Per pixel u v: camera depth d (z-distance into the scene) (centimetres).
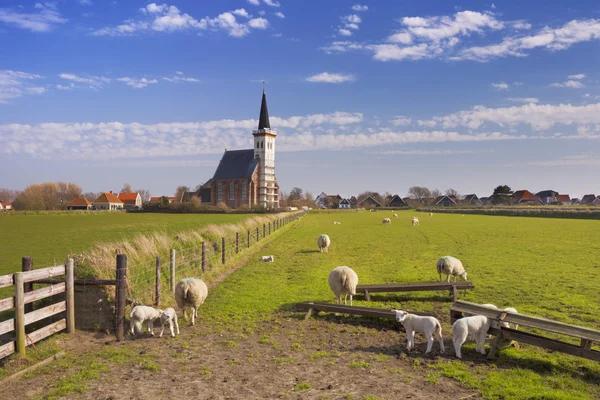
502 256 2416
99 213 11394
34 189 13650
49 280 1020
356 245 3161
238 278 1853
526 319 896
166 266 1736
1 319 1056
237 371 820
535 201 16412
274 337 1050
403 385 751
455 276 1672
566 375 798
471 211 9794
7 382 755
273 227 4638
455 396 707
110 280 1042
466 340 1014
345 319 1215
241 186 16162
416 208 14712
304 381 769
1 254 2623
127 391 723
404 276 1867
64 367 834
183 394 713
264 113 16775
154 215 10288
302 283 1730
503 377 784
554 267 2022
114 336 1042
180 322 1195
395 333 1086
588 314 1230
